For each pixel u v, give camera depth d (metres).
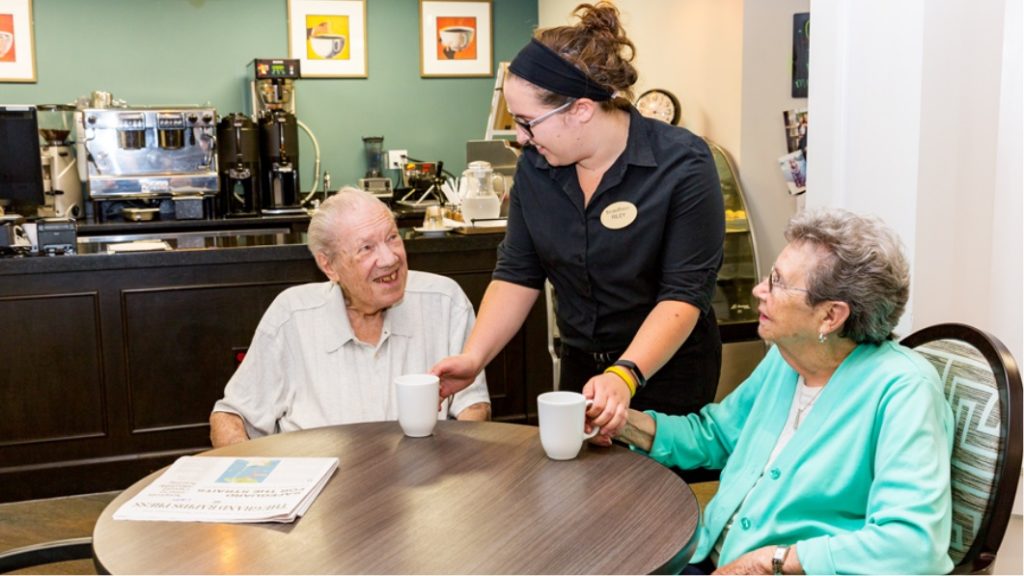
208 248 3.40
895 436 1.31
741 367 4.24
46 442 3.34
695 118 4.59
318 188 6.00
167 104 5.68
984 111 1.88
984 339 1.40
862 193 2.02
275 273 3.47
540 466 1.49
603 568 1.13
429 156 6.21
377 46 6.00
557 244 1.85
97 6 5.48
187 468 1.48
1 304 3.22
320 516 1.30
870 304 1.37
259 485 1.39
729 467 1.62
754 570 1.33
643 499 1.35
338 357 1.97
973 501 1.32
